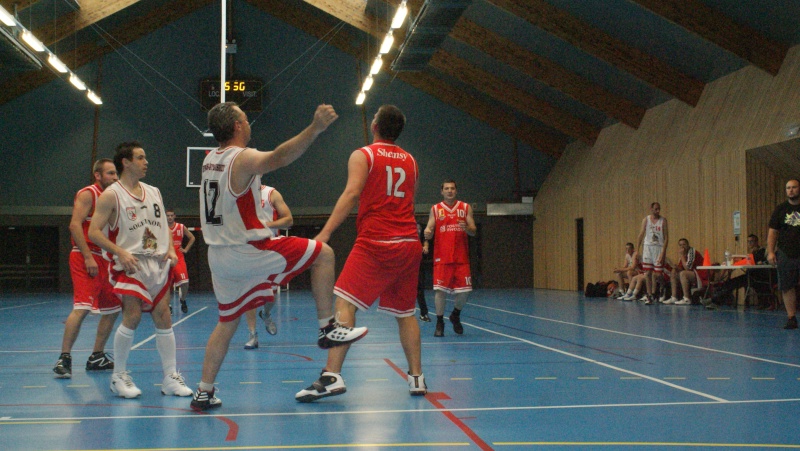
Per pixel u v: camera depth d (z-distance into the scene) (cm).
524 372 522
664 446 299
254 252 377
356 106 2375
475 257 2434
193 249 2389
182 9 2339
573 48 1686
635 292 1542
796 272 857
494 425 342
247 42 2367
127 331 436
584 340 750
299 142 344
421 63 1841
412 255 422
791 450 292
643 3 1310
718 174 1373
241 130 388
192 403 388
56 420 362
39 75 2286
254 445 305
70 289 2338
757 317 1048
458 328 827
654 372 519
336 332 392
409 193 429
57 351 694
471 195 2391
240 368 555
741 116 1346
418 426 341
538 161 2405
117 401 418
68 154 2309
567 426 339
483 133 2392
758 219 1281
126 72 2331
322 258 391
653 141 1692
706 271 1362
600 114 1989
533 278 2436
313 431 332
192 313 1281
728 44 1301
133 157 443
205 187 381
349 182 406
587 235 2005
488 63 1983
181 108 2348
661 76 1559
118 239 436
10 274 2355
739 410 377
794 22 1213
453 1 1426
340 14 1950
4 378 513
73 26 1856
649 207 1647
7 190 2288
